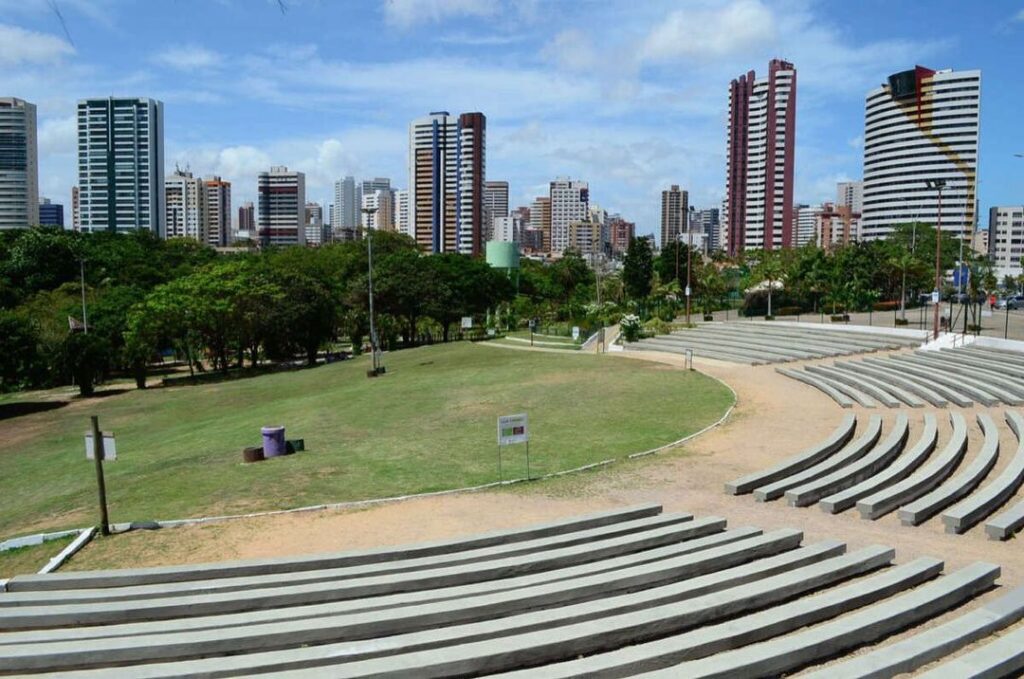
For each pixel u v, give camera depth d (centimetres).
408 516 1947
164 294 6881
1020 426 2502
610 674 1026
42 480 3123
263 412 4269
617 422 3116
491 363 5459
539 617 1197
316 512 2008
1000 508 1892
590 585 1327
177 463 2894
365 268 10494
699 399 3547
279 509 2050
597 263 13925
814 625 1214
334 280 9806
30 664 1103
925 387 3472
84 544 1823
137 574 1478
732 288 11744
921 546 1648
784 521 1841
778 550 1561
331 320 8075
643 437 2833
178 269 10188
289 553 1702
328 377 5741
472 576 1431
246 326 7300
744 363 4972
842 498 1928
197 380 6988
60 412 5462
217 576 1491
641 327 6862
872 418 2808
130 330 6669
